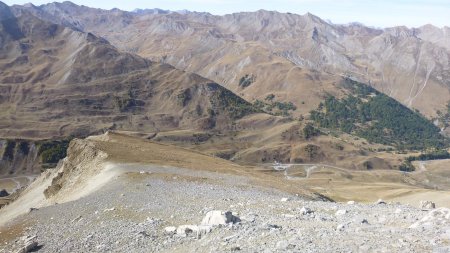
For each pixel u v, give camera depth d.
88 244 37.56
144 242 34.25
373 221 32.66
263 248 24.59
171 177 72.19
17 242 44.56
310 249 22.94
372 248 22.31
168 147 144.62
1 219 122.75
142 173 75.12
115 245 35.47
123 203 51.41
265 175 107.25
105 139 139.62
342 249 22.55
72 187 95.81
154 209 46.22
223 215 33.00
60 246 39.34
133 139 147.00
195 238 31.36
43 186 134.12
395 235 25.05
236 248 25.44
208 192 57.47
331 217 35.50
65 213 52.25
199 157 126.44
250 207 43.19
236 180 78.38
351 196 162.25
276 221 33.50
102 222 44.12
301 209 39.66
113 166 88.19
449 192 120.81
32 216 54.16
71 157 119.31
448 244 22.44
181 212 43.34
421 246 22.30
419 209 40.19
